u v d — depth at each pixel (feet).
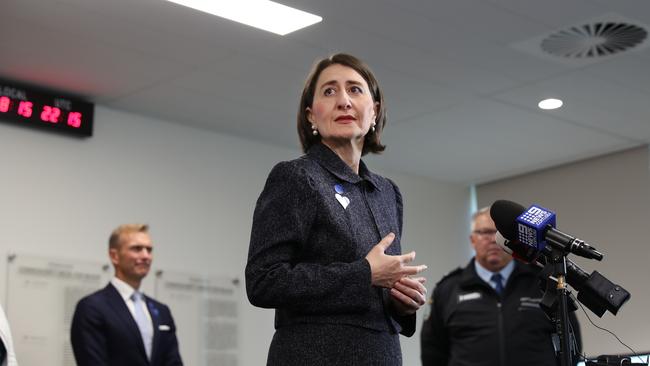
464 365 15.76
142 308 17.25
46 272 19.24
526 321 15.51
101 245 20.18
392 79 19.69
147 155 21.34
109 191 20.56
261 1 15.78
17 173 19.31
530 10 16.44
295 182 6.95
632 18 16.75
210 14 16.31
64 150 20.03
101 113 20.72
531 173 26.78
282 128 22.59
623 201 24.80
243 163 23.15
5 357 15.19
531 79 19.71
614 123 22.66
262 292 6.70
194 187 22.06
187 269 21.53
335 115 7.39
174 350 17.35
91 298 16.67
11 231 19.02
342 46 17.81
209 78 19.34
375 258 6.77
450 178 27.30
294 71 19.01
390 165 25.94
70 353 19.21
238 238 22.67
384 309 6.96
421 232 26.81
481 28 17.16
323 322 6.73
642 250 24.29
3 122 19.29
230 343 21.90
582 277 7.45
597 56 18.48
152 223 21.15
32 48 17.65
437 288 16.70
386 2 15.94
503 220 7.79
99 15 16.29
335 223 6.91
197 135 22.38
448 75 19.48
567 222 25.81
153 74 19.06
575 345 7.91
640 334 23.90
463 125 22.59
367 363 6.70
